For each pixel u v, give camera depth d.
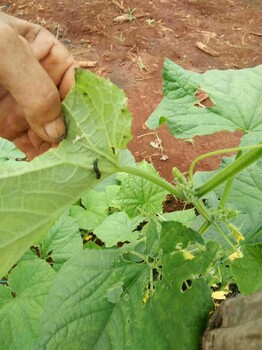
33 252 0.44
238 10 0.98
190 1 0.99
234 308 0.19
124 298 0.23
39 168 0.19
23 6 0.96
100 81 0.19
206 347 0.19
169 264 0.22
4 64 0.22
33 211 0.20
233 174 0.23
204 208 0.24
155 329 0.22
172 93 0.29
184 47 0.87
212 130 0.28
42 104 0.22
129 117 0.20
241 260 0.27
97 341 0.22
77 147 0.20
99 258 0.24
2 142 0.53
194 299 0.20
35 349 0.22
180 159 0.65
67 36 0.89
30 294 0.37
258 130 0.28
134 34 0.89
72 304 0.23
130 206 0.31
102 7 0.95
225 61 0.85
